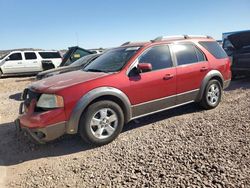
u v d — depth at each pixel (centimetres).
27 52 2198
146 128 609
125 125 639
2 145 575
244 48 1151
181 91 647
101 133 529
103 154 491
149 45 613
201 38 725
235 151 438
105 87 533
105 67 605
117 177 400
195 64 674
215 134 521
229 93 909
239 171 377
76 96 507
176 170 398
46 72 1083
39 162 487
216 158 420
